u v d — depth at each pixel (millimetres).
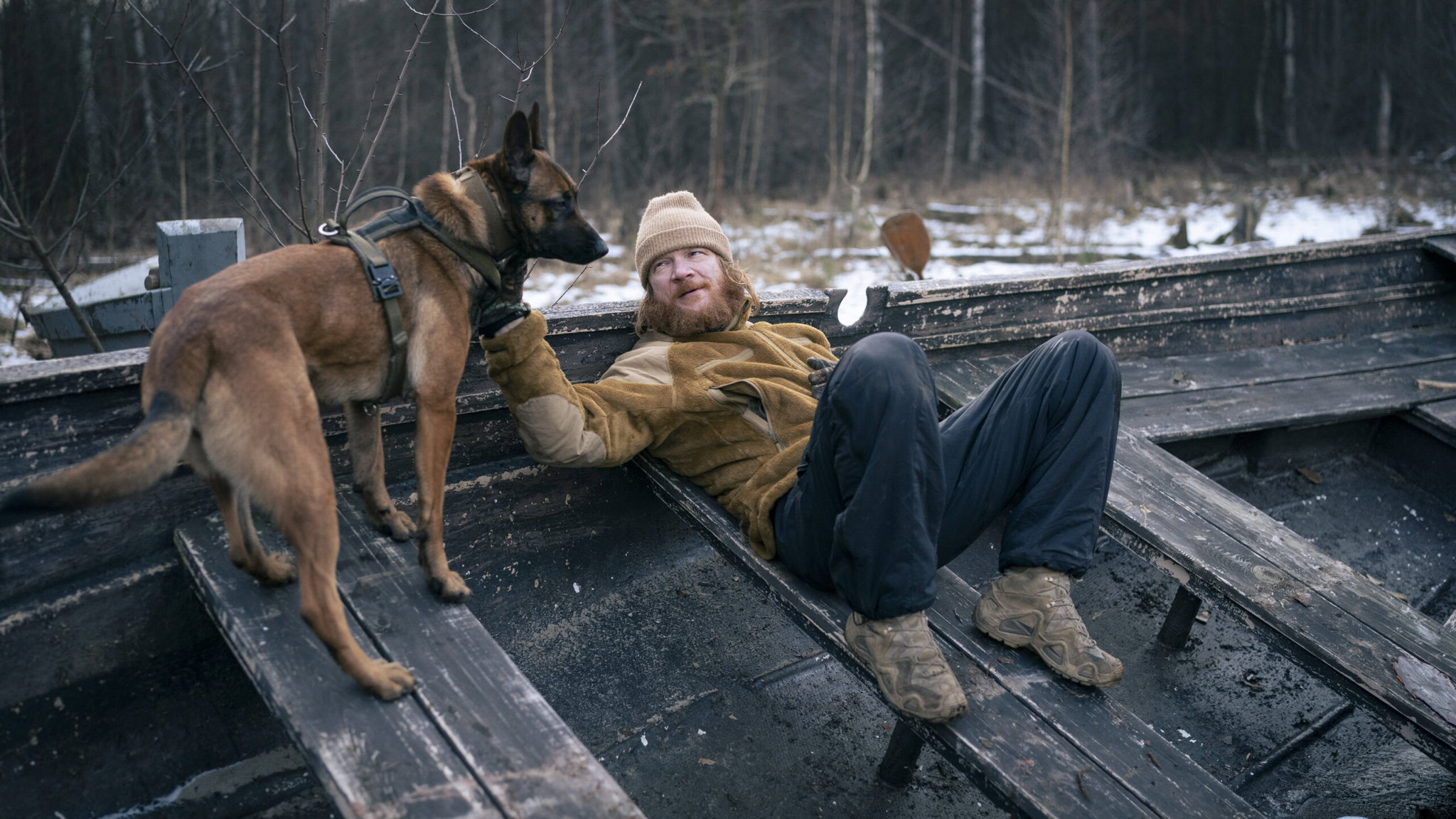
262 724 2342
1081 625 2068
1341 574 2680
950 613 2268
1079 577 2168
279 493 1615
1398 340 5012
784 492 2273
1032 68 20844
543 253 2104
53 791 2023
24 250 6938
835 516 2047
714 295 2664
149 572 2152
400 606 2012
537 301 8492
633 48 21891
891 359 1855
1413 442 4262
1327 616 2471
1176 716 2812
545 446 2258
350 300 1785
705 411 2490
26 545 2002
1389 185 17719
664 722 2674
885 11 25547
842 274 10742
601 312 2910
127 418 2125
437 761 1654
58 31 8633
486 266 2018
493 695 1826
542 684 2742
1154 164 23234
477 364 2691
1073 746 1916
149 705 2182
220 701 2283
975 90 25500
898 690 1904
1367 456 4430
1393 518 4082
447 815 1551
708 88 16750
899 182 21312
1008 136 24828
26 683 2002
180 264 3678
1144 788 1847
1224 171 23547
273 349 1640
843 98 22484
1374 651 2348
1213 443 4137
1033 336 4117
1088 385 2109
